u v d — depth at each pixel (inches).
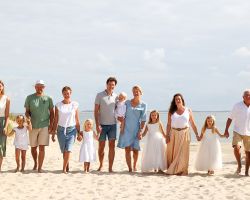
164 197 295.6
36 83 392.2
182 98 396.8
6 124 383.6
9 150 581.6
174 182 350.6
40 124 393.1
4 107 381.4
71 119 396.2
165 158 400.2
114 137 404.8
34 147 401.7
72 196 297.9
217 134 396.8
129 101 406.3
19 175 374.6
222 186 333.4
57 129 396.2
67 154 394.9
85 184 340.2
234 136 394.3
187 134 392.8
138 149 409.1
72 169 428.1
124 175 384.2
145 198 292.2
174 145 393.7
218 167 390.9
